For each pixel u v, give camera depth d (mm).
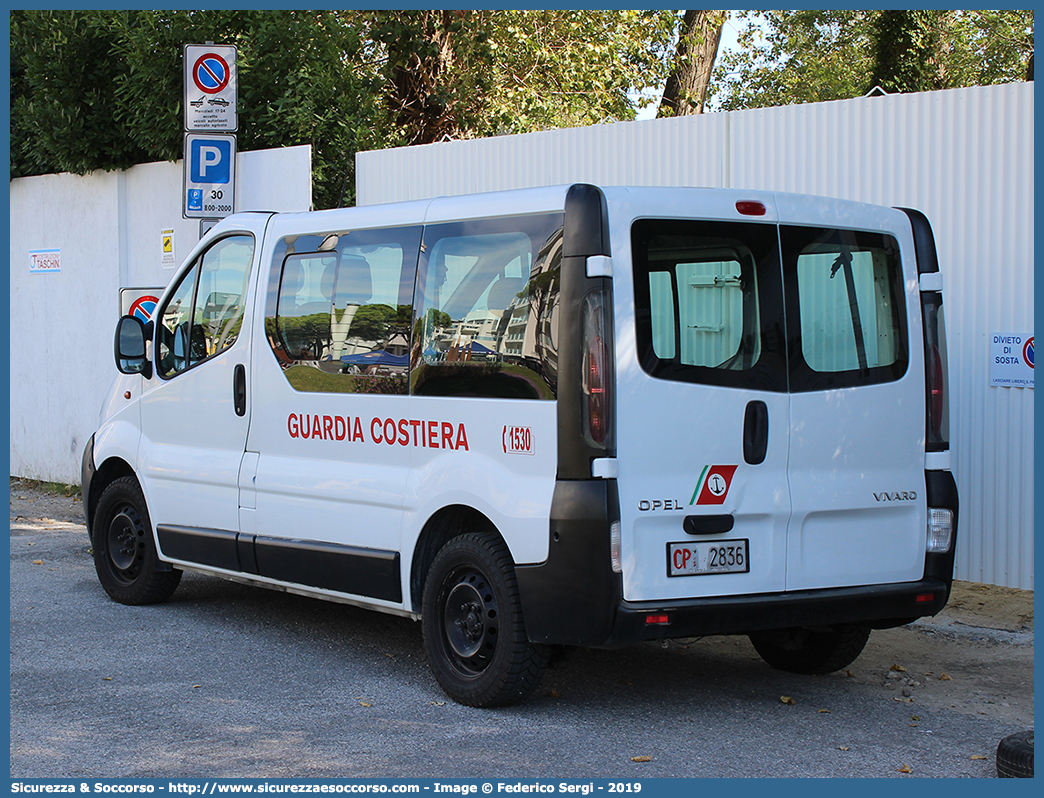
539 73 18578
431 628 5891
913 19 19750
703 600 5324
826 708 5824
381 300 6324
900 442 5859
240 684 6180
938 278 6004
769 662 6645
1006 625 7398
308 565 6629
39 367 14070
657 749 5160
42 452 14141
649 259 5340
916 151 7992
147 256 12836
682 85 21141
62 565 9508
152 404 7871
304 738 5285
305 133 12141
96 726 5457
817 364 5664
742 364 5492
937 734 5418
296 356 6801
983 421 7766
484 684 5625
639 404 5254
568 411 5250
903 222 5984
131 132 12695
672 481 5305
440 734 5344
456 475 5777
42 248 13914
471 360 5781
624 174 9477
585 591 5176
